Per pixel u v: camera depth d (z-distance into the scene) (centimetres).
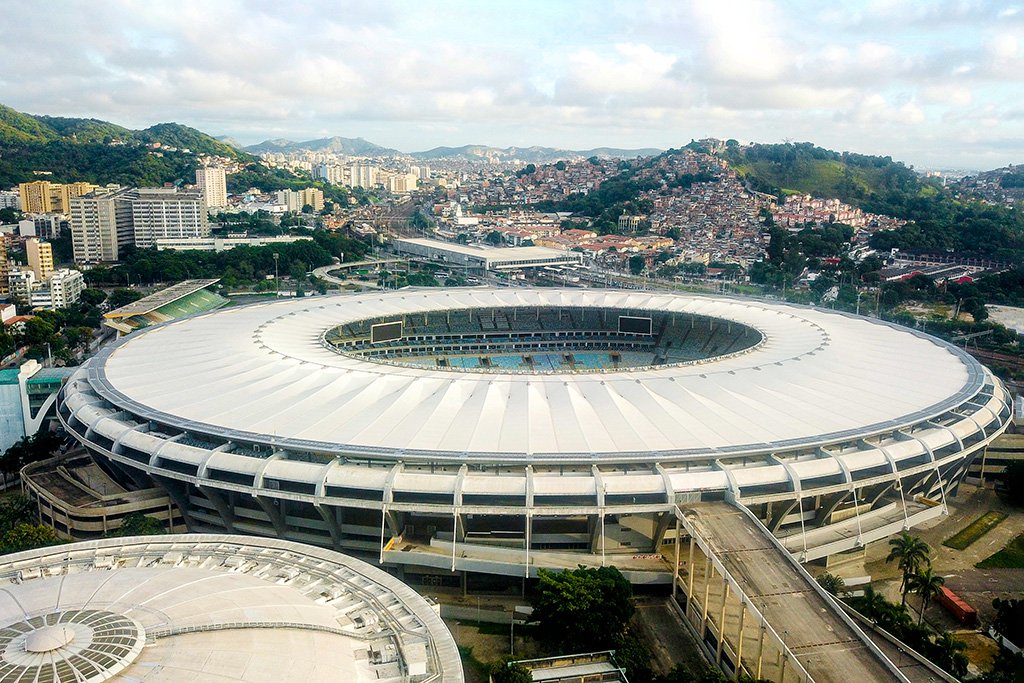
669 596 10950
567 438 11531
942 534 13550
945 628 10612
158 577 7031
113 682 5353
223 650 5831
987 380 15425
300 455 11531
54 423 18112
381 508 10556
